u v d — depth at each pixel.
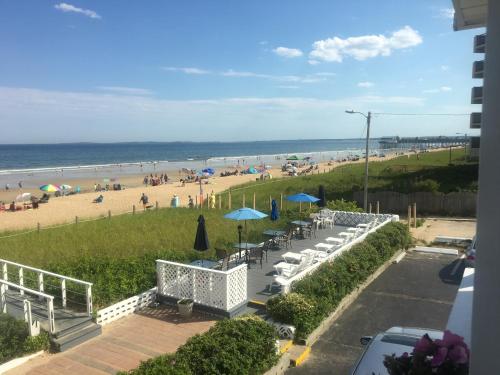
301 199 19.64
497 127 3.04
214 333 8.41
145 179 62.44
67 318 10.32
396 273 16.56
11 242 21.16
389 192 33.28
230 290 11.19
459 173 45.66
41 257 17.77
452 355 4.27
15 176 78.31
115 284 12.62
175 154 188.00
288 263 14.81
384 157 112.19
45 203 42.34
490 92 3.15
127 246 19.58
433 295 13.99
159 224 25.50
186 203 41.56
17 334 9.30
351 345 10.45
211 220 26.52
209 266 13.27
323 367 9.41
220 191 48.53
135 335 10.20
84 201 43.53
